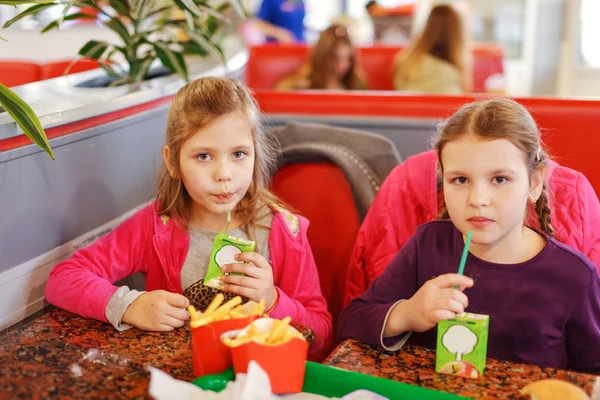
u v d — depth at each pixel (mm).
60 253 1316
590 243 1366
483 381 915
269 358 850
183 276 1323
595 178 1719
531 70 5641
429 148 1824
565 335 1112
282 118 1877
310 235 1744
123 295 1135
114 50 1924
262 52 4156
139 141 1589
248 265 1133
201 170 1217
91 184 1402
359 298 1207
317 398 866
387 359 990
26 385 900
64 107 1362
